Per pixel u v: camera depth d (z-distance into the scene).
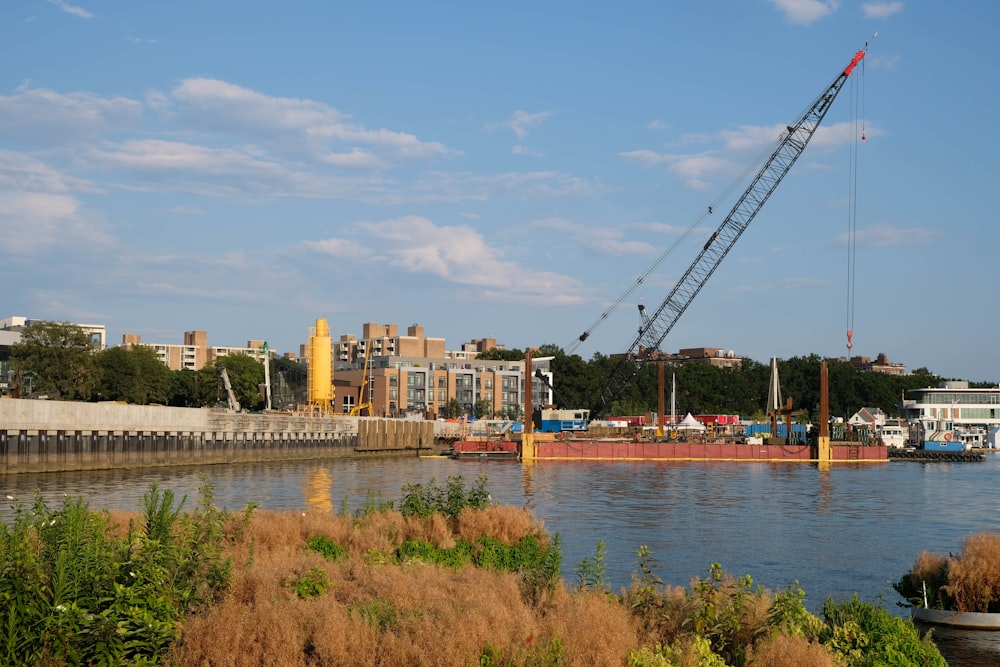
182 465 132.38
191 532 26.23
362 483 104.19
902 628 26.09
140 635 20.39
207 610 22.08
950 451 192.25
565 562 47.78
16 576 20.33
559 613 23.41
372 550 34.47
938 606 33.78
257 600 22.80
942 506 83.94
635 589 26.88
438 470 136.75
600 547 31.25
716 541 57.69
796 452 177.62
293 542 34.62
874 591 41.56
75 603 20.30
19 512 25.77
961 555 35.47
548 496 91.50
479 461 170.00
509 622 21.94
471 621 21.39
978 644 30.22
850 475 134.00
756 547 55.25
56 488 86.12
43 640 19.58
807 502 87.19
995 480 123.31
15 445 102.44
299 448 166.75
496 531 40.66
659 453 175.50
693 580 28.23
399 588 24.80
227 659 19.70
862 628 26.28
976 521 71.12
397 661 19.89
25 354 149.38
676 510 77.81
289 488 95.38
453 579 28.56
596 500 87.12
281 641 20.30
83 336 154.00
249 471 125.62
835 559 50.81
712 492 98.50
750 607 24.77
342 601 24.44
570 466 153.25
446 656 19.84
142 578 21.94
